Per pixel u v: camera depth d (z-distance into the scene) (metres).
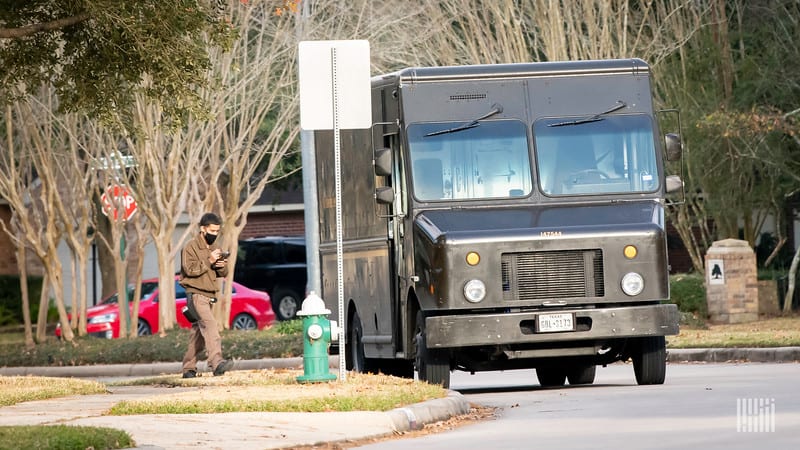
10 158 63.28
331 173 42.53
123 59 37.66
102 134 63.78
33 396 32.16
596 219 33.41
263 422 24.67
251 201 63.22
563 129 34.66
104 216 76.69
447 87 34.62
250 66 60.03
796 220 83.31
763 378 35.34
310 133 57.59
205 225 36.44
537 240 32.72
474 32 62.72
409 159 34.12
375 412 25.62
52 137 66.19
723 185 69.50
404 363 39.94
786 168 67.50
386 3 61.38
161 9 35.38
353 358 40.38
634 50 63.19
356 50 31.16
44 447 20.64
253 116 63.84
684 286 64.38
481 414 29.09
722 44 69.12
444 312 33.25
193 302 36.22
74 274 67.19
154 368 57.97
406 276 34.50
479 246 32.59
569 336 32.72
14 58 38.81
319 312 31.62
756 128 63.44
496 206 34.00
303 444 22.75
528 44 64.56
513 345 33.50
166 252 63.53
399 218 35.00
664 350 34.34
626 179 34.56
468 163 34.22
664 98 70.94
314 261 57.56
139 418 25.22
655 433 23.33
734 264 62.09
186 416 25.44
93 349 60.72
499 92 34.75
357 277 39.44
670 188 34.81
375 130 36.78
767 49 69.69
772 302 67.12
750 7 71.00
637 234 33.06
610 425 25.08
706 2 70.31
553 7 60.56
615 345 35.19
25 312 66.50
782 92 68.81
